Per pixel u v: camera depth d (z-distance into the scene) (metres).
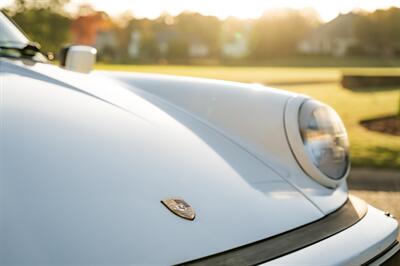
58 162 1.14
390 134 8.16
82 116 1.36
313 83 22.95
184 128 1.62
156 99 1.88
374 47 71.56
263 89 1.91
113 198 1.12
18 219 0.97
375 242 1.37
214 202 1.28
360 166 5.40
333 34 72.31
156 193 1.21
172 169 1.33
